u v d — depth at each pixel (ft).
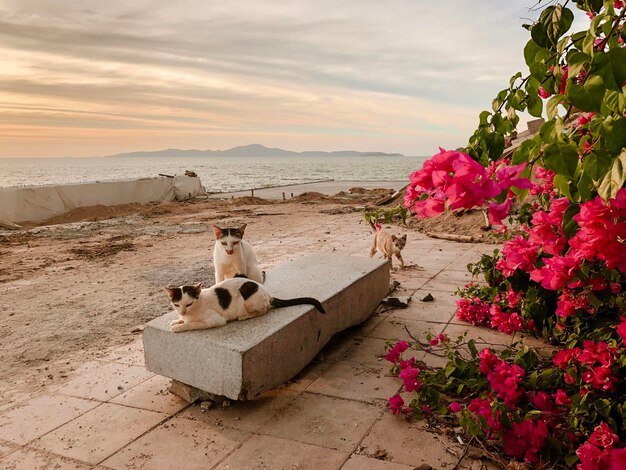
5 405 14.37
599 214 5.38
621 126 4.75
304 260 22.74
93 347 19.13
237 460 11.16
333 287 18.10
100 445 11.97
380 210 8.86
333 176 338.34
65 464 11.26
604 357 9.55
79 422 13.14
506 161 6.38
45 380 16.11
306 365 15.93
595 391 10.36
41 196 64.85
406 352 16.83
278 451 11.44
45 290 28.73
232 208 74.02
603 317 11.85
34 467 11.19
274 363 13.82
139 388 15.07
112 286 29.19
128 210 72.23
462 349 16.79
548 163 4.94
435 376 13.11
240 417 13.01
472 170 4.25
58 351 18.83
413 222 46.88
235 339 13.24
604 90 4.67
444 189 4.46
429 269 29.19
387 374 15.29
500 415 10.35
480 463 10.69
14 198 61.72
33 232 52.06
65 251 41.34
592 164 4.86
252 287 14.93
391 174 382.83
